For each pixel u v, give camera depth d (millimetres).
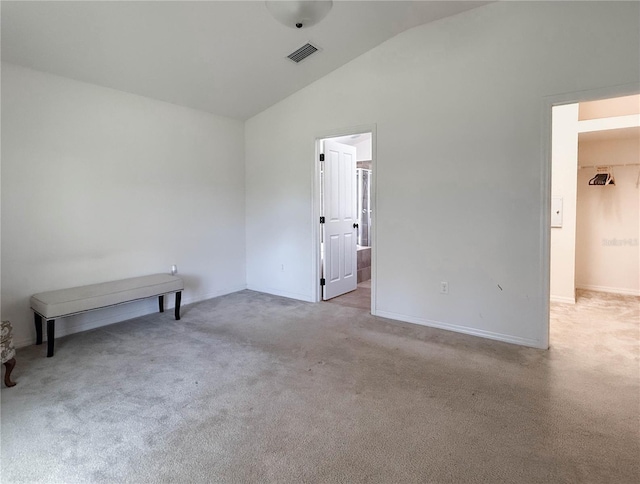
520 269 3049
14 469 1649
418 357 2848
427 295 3549
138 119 3879
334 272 4750
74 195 3414
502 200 3090
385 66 3633
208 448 1797
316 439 1864
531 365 2686
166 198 4188
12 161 3020
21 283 3115
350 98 3918
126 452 1768
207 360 2824
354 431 1928
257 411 2121
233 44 3273
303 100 4348
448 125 3305
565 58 2752
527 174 2965
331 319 3818
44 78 3172
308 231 4496
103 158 3605
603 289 5016
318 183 4422
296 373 2596
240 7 2787
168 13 2746
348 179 4977
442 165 3361
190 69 3568
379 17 3188
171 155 4211
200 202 4562
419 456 1732
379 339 3232
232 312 4098
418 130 3473
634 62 2521
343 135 4047
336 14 3074
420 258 3559
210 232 4707
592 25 2639
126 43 3012
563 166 4344
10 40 2719
